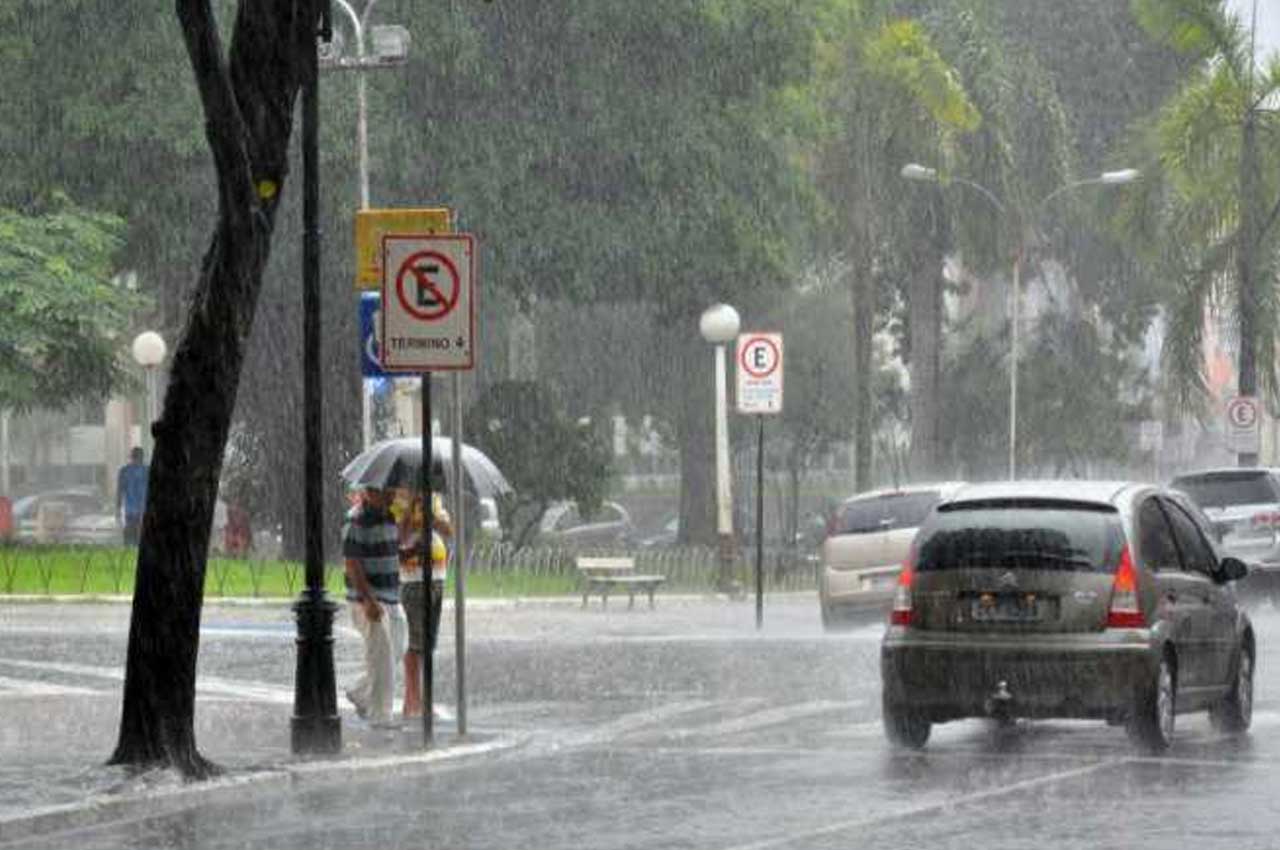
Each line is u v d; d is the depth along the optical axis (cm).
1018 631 4166
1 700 5169
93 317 10462
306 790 3797
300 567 10131
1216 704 4550
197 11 3747
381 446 4700
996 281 18250
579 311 16700
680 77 12175
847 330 18875
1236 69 12494
